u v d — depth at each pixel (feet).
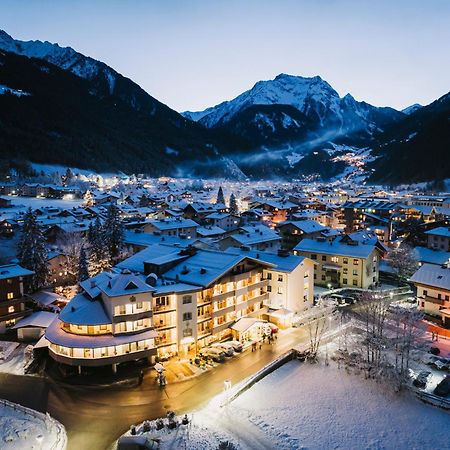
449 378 160.86
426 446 131.13
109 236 318.24
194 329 184.85
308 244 318.86
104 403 148.25
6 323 215.92
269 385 163.84
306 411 147.64
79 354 161.27
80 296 183.32
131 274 174.60
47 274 263.29
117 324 164.66
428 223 446.60
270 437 133.18
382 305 212.23
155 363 175.42
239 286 207.51
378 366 169.99
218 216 493.36
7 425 133.59
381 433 136.87
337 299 268.82
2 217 431.84
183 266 207.62
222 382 163.43
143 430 131.54
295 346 193.67
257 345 197.06
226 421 139.85
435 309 221.87
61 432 130.93
